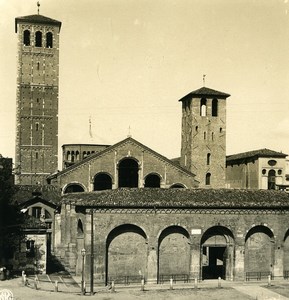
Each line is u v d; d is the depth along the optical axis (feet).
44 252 180.14
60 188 258.37
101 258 155.94
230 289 151.64
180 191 176.45
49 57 349.00
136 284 157.48
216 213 166.20
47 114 346.13
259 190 187.11
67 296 138.92
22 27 344.90
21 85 343.67
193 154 315.99
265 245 171.73
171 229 163.94
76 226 177.27
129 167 284.20
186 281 162.71
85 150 371.76
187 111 329.31
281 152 353.31
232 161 383.86
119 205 157.48
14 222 179.42
